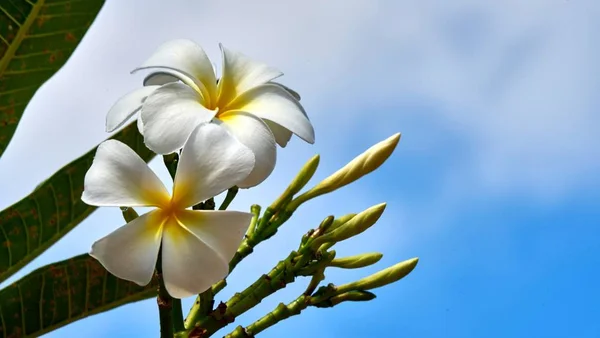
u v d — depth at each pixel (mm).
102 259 659
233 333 716
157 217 670
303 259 728
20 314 731
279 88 723
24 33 738
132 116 721
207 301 711
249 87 721
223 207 728
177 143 681
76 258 734
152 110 685
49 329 735
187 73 710
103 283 736
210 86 715
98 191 665
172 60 712
